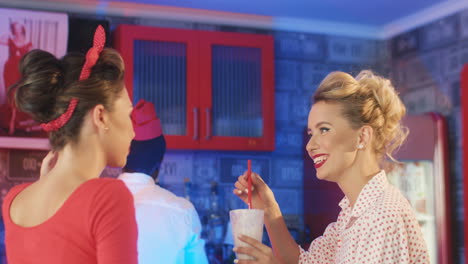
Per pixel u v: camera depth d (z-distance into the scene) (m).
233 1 3.84
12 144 3.23
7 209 1.21
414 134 3.85
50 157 1.34
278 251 1.73
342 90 1.55
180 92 3.70
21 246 1.15
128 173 2.23
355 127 1.54
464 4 3.84
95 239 1.10
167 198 2.18
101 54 1.20
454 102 3.92
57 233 1.10
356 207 1.49
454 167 3.92
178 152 3.97
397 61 4.43
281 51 4.26
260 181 1.75
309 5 3.94
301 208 4.20
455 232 3.92
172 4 3.87
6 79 3.25
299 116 4.28
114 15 3.83
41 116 1.16
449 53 3.97
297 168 4.23
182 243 2.16
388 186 1.52
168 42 3.70
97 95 1.17
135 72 3.61
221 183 4.04
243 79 3.86
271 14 4.12
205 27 4.05
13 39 3.28
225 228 3.91
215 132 3.78
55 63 1.17
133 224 1.13
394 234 1.41
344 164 1.55
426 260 1.45
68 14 3.72
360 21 4.32
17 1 3.60
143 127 2.23
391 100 1.60
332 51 4.40
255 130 3.87
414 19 4.20
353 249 1.45
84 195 1.11
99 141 1.20
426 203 3.90
